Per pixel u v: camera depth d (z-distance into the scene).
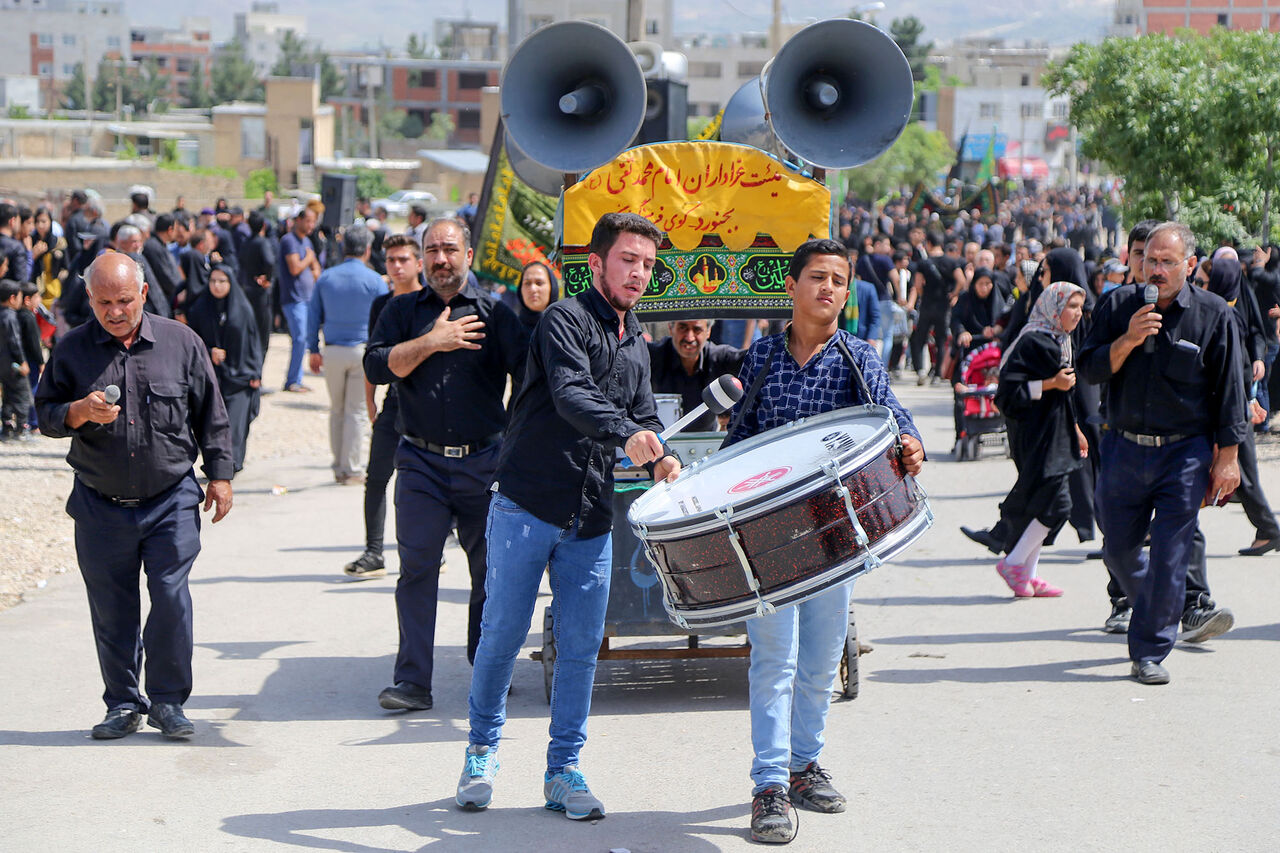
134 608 5.99
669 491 4.73
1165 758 5.59
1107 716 6.14
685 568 4.48
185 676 5.99
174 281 13.64
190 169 75.62
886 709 6.29
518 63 6.73
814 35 6.71
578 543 5.03
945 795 5.22
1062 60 16.66
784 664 4.83
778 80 6.80
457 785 5.39
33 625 7.74
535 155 6.73
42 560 9.27
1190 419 6.54
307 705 6.45
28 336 14.01
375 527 9.09
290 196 75.31
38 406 5.71
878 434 4.49
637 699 6.51
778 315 6.88
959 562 9.56
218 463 6.09
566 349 4.79
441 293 6.30
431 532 6.28
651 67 9.69
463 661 7.24
